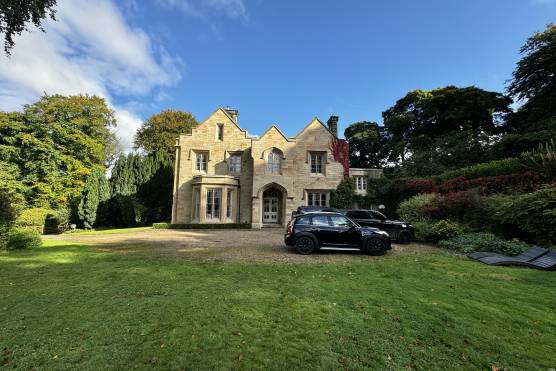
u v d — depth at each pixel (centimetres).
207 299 536
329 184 2397
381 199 2367
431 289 607
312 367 333
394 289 605
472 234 1150
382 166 4272
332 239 1009
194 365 334
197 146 2491
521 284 641
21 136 2488
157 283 638
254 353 360
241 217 2433
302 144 2430
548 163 1157
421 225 1327
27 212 1830
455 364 344
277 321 449
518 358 358
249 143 2516
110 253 1036
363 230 1012
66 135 2686
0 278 686
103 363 336
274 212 2439
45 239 1533
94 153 2997
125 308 494
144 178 2978
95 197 2542
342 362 344
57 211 2467
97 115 3184
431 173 2541
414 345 384
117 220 2750
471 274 725
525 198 1038
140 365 333
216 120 2534
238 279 673
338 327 430
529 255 862
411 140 3341
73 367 329
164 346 373
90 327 424
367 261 878
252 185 2355
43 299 538
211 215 2291
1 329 419
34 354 354
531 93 2631
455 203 1343
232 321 445
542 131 2050
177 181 2442
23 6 952
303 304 518
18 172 2514
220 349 368
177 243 1317
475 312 488
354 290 600
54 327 425
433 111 3241
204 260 900
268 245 1234
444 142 2766
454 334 412
